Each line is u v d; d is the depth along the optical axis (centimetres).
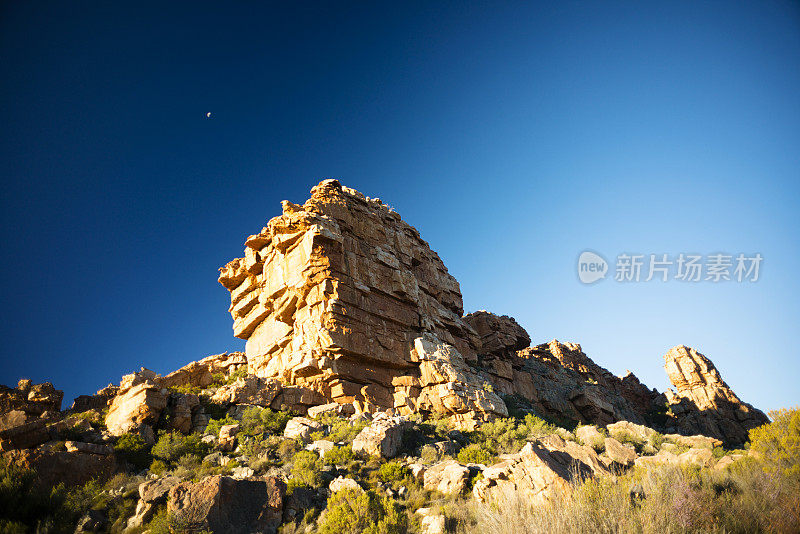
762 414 5509
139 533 1160
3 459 1333
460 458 1953
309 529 1245
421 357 3203
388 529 1182
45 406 2223
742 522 1023
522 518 1123
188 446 1800
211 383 2977
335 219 3500
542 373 5484
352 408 2672
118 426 1902
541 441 1773
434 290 4259
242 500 1305
